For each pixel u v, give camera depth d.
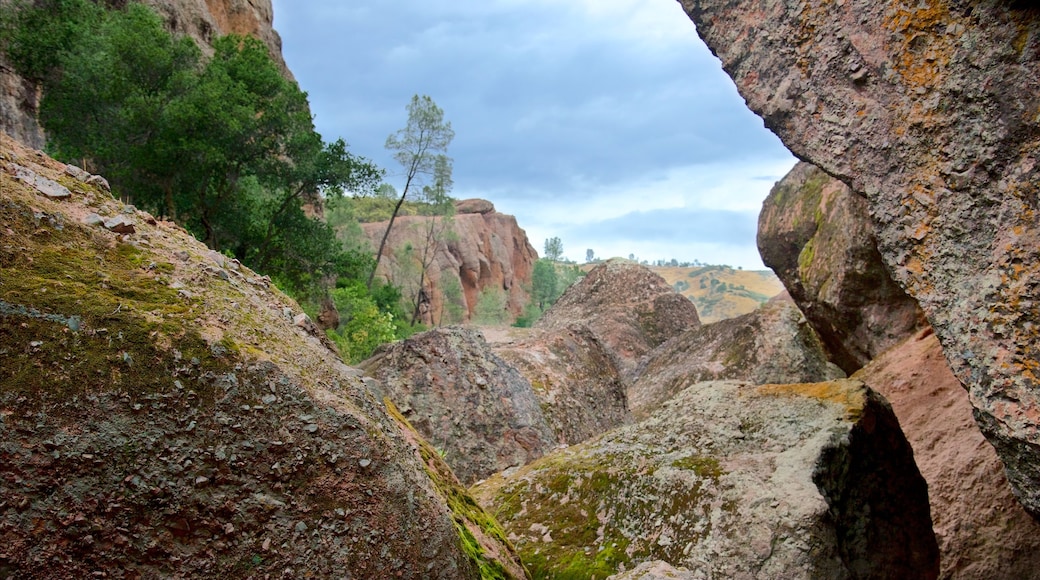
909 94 2.75
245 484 1.42
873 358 6.41
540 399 6.21
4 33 12.17
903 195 2.79
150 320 1.42
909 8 2.73
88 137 10.63
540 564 3.07
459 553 1.73
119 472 1.30
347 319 17.59
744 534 2.72
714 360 9.66
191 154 10.62
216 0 24.92
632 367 11.78
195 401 1.40
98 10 13.84
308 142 12.59
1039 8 2.38
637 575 2.36
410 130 28.55
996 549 4.09
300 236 14.28
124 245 1.59
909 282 2.80
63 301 1.35
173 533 1.33
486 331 10.52
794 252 7.65
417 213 49.09
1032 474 2.54
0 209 1.41
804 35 3.15
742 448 3.13
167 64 10.86
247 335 1.57
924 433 4.89
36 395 1.25
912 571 3.04
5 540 1.19
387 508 1.57
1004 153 2.47
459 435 5.21
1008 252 2.45
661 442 3.39
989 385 2.53
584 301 14.81
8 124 13.16
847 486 2.93
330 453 1.52
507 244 57.12
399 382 5.36
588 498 3.31
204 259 1.77
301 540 1.45
